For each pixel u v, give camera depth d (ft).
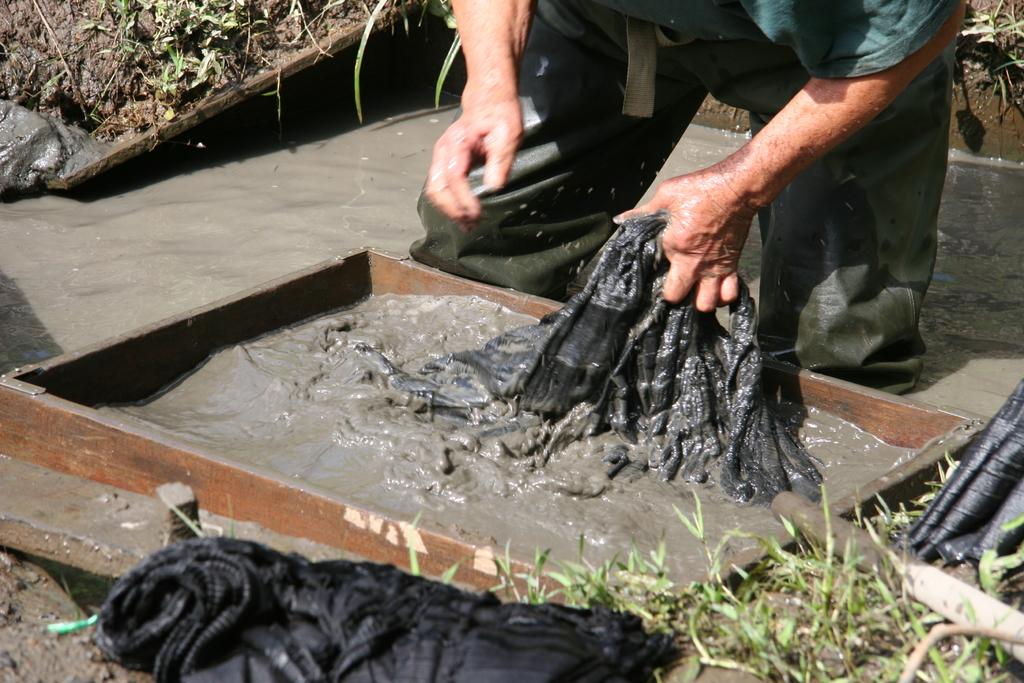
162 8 17.35
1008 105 17.70
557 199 12.24
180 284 13.48
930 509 7.84
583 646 6.45
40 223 15.25
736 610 7.09
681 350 10.00
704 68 10.97
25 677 6.99
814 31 8.69
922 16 8.51
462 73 19.90
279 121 18.33
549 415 10.03
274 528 8.68
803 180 11.05
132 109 17.35
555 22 11.62
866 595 7.30
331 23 18.30
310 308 12.04
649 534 8.86
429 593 6.68
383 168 17.20
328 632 6.46
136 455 9.14
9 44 17.24
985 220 15.75
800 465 9.71
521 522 8.96
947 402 11.55
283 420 10.16
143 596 6.59
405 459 9.49
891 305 11.30
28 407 9.52
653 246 9.84
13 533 8.63
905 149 10.85
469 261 12.32
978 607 6.75
